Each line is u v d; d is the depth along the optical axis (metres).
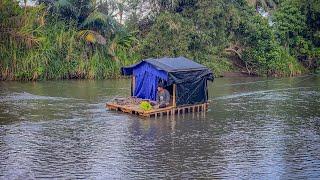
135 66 30.62
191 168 19.20
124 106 29.12
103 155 20.58
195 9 49.50
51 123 25.94
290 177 18.48
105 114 28.42
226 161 20.17
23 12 42.72
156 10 49.78
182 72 28.84
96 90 37.34
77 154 20.64
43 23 43.59
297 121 27.86
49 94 34.97
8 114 27.88
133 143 22.45
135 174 18.42
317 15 56.62
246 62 52.56
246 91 39.34
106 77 44.78
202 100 30.38
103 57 45.12
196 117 28.48
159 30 47.47
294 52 56.41
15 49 41.78
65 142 22.38
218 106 32.25
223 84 43.81
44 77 42.66
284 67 52.50
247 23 51.16
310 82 46.34
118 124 26.08
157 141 22.91
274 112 30.38
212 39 49.94
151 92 30.14
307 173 18.94
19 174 18.14
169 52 47.25
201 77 29.95
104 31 46.22
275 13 56.62
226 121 27.56
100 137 23.36
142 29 50.06
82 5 45.31
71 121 26.50
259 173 18.86
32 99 32.78
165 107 28.77
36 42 42.44
